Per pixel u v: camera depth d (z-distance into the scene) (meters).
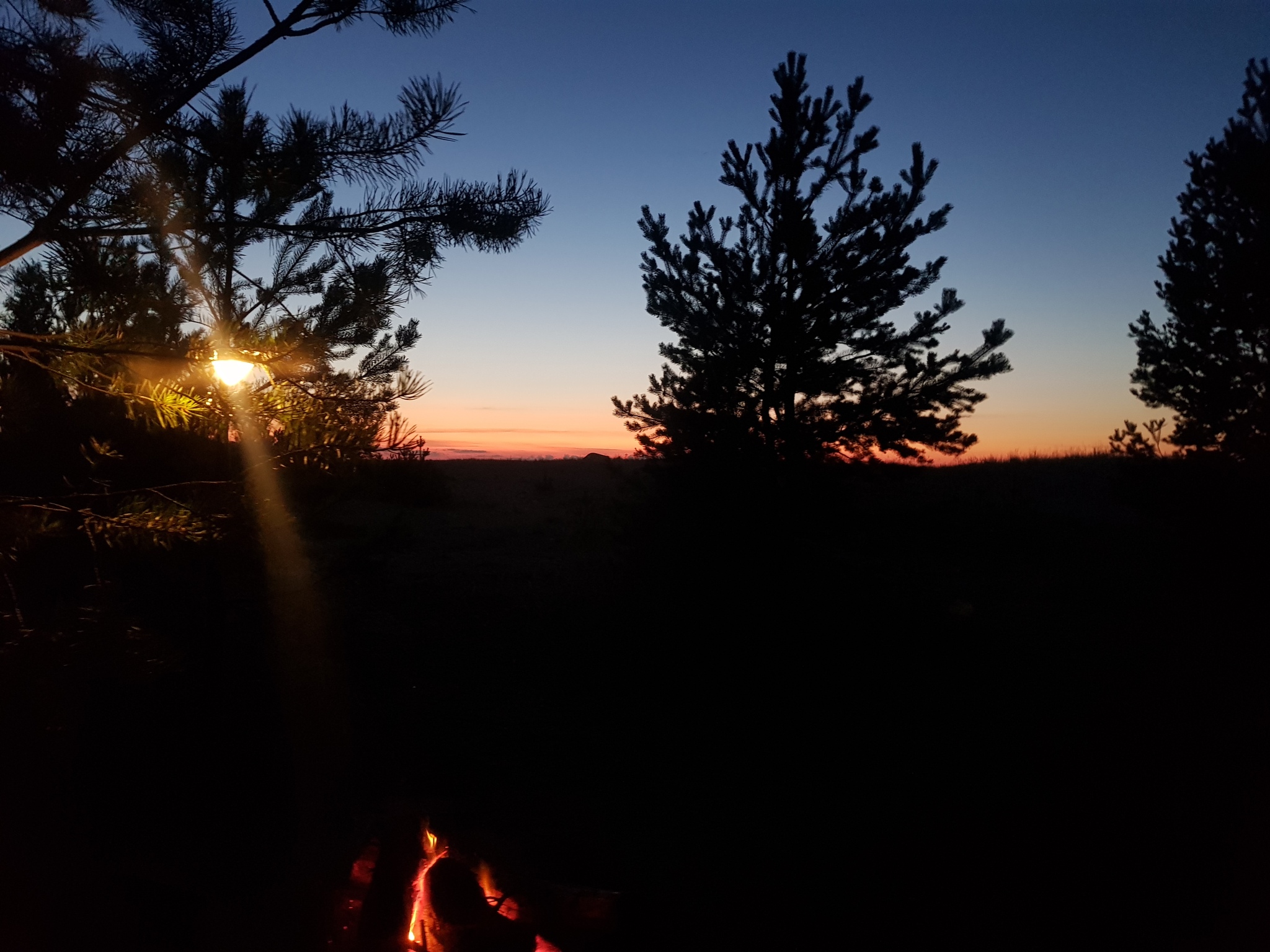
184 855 3.45
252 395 3.25
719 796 5.16
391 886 2.58
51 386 3.85
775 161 9.39
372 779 5.18
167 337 3.09
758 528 9.16
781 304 9.37
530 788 5.23
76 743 4.20
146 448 4.86
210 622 5.75
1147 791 5.14
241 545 5.02
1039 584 11.93
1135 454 10.23
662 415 9.69
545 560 14.07
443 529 17.80
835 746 6.10
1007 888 3.95
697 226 9.72
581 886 3.88
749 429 9.37
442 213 3.03
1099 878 4.04
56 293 2.97
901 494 16.08
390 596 11.04
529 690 7.42
